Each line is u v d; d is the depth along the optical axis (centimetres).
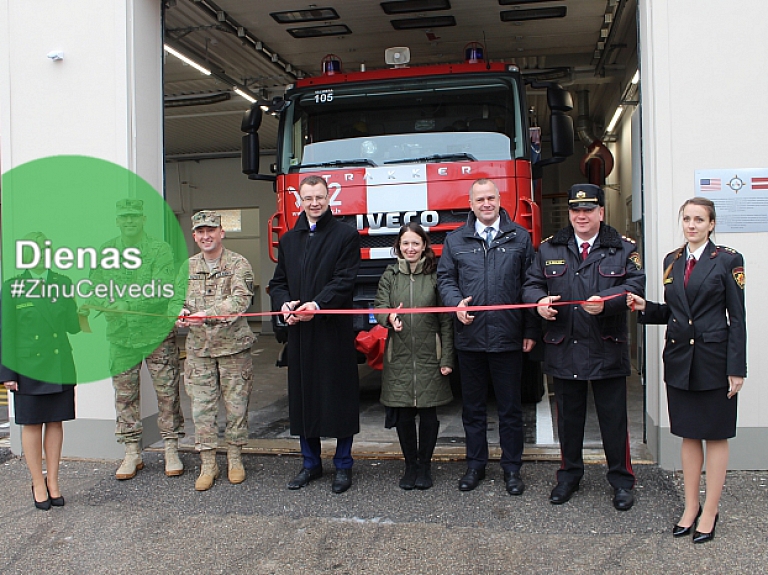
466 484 416
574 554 329
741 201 435
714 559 320
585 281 378
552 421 573
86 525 383
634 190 766
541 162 607
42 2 528
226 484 445
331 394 415
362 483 437
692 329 334
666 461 442
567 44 891
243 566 328
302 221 430
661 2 442
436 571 316
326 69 642
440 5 741
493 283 403
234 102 1101
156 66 552
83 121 521
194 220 431
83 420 519
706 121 439
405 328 414
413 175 557
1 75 531
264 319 1553
